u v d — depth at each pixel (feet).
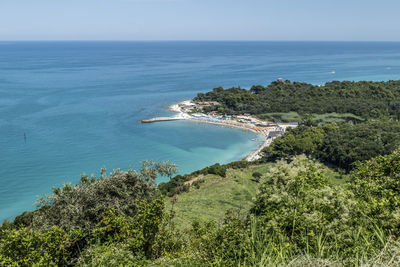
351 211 31.76
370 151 209.36
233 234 32.48
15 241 37.24
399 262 18.49
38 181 211.20
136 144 292.61
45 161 243.60
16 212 172.35
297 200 36.47
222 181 199.11
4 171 222.69
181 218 126.31
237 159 264.93
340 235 26.12
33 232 40.37
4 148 266.16
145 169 68.49
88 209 54.13
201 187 189.47
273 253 23.45
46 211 58.18
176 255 42.98
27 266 36.09
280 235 26.35
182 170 241.14
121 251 36.17
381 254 19.77
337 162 225.56
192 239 48.16
